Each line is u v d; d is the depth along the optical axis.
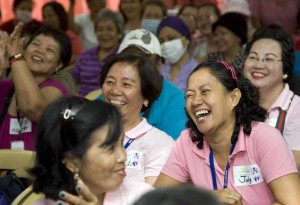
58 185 3.50
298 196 4.18
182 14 11.04
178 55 8.31
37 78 6.60
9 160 5.26
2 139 6.24
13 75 6.08
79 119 3.41
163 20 8.50
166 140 5.16
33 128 6.22
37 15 14.45
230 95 4.41
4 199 4.78
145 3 11.31
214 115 4.37
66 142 3.42
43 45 6.56
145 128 5.13
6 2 14.20
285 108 5.72
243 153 4.40
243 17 9.11
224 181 4.48
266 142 4.31
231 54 9.07
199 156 4.60
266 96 5.89
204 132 4.42
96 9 12.32
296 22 11.10
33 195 4.51
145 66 5.15
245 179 4.41
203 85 4.39
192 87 4.43
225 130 4.43
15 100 6.27
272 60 5.86
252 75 5.94
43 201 3.70
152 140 5.11
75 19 12.69
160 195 2.01
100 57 9.59
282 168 4.25
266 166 4.29
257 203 4.41
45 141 3.45
